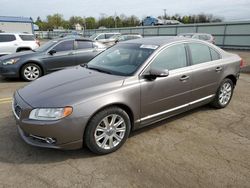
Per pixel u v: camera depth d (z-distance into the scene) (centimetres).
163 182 285
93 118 320
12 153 342
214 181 288
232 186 279
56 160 327
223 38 2666
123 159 332
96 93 323
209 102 500
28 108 309
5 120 452
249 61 1445
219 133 411
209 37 1986
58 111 300
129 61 398
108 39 2164
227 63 505
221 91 511
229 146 368
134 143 374
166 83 390
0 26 3538
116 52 443
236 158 336
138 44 437
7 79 862
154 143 375
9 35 1242
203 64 456
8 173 299
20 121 315
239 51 2308
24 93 345
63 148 311
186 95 430
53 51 832
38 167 312
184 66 425
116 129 347
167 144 372
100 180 288
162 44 410
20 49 1263
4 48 1219
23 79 827
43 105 304
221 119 470
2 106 536
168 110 409
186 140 386
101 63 434
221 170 309
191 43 448
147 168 312
